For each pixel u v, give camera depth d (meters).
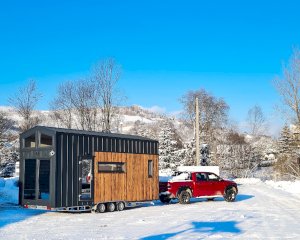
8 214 18.25
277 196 28.67
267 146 72.81
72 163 18.72
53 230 13.72
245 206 22.02
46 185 20.00
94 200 19.28
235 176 62.06
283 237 12.16
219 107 65.69
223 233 12.96
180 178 24.11
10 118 57.72
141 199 21.89
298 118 43.88
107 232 13.28
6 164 54.91
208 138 64.50
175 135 66.75
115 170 20.70
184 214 18.39
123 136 22.11
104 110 48.88
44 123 55.31
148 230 13.68
